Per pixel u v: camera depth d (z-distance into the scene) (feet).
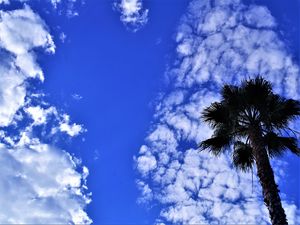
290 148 57.26
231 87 58.29
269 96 57.06
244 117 56.70
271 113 56.18
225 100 57.88
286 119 56.90
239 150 58.59
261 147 52.34
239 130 56.59
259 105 55.88
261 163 50.67
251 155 58.03
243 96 56.34
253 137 53.67
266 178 49.08
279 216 45.83
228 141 58.18
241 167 58.90
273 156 57.82
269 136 57.00
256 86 56.18
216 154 58.85
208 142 58.49
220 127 58.13
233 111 56.44
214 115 57.98
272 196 47.47
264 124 56.18
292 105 57.06
